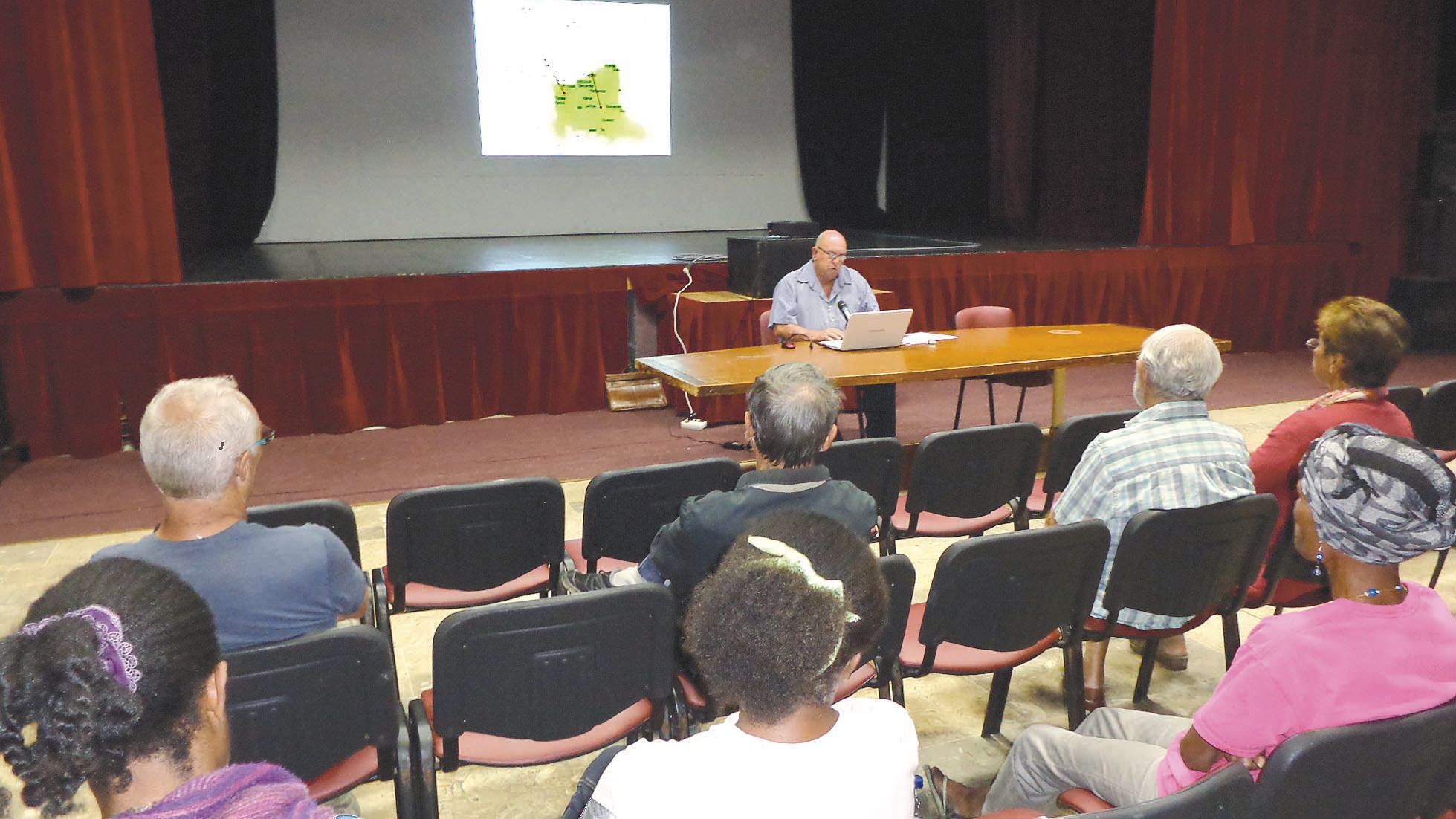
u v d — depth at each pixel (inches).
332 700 64.2
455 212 376.8
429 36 363.9
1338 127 302.8
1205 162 293.4
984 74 430.0
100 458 202.4
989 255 268.5
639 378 241.4
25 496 178.4
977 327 210.4
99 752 27.6
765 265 226.5
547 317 233.1
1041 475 176.9
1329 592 104.6
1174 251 289.4
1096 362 167.3
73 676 27.3
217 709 31.0
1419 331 308.8
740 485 74.4
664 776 36.6
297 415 217.2
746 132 408.8
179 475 62.5
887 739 38.6
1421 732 50.2
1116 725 69.8
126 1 197.6
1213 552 90.2
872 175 429.4
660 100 391.9
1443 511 48.4
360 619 94.0
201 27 331.0
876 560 42.4
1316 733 48.8
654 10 385.1
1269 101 295.0
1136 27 345.1
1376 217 311.3
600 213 393.7
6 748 27.5
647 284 237.6
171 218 206.2
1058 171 388.2
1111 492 90.3
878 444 112.7
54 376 199.5
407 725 71.9
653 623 72.0
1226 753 53.9
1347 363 95.8
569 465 196.2
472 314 226.8
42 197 193.5
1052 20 381.7
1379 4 297.7
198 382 66.3
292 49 350.0
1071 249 283.4
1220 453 89.7
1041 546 81.7
